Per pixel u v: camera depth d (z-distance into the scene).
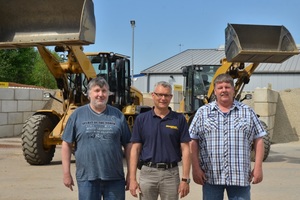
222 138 4.27
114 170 4.41
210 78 13.52
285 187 7.95
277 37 10.54
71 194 7.14
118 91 11.64
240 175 4.23
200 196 7.09
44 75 39.69
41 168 9.83
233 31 10.02
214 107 4.37
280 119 19.45
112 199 4.44
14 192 7.29
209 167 4.32
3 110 17.30
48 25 7.89
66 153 4.46
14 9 7.96
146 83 42.06
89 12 7.39
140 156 4.59
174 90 23.92
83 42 7.46
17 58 36.97
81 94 10.74
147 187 4.50
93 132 4.35
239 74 11.83
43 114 10.48
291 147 16.02
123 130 4.52
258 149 4.36
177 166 4.55
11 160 11.10
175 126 4.49
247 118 4.30
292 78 38.38
